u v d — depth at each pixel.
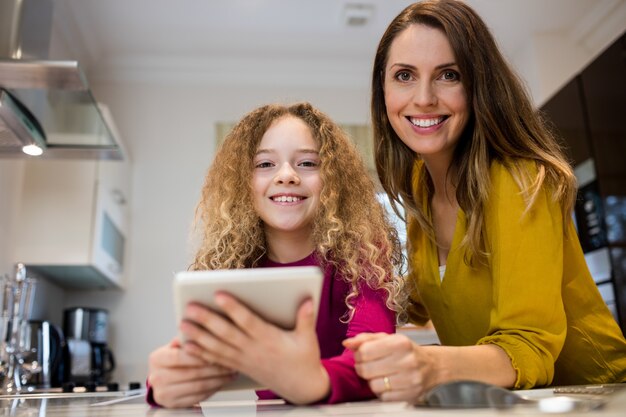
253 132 1.12
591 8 3.06
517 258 0.94
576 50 3.27
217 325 0.59
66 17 2.98
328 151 1.12
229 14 3.10
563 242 1.07
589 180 2.51
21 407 0.76
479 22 1.09
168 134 3.54
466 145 1.13
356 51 3.51
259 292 0.57
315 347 0.62
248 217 1.08
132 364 3.20
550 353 0.89
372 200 1.14
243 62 3.57
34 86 1.54
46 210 2.67
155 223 3.40
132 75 3.56
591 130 2.50
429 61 1.05
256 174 1.10
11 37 1.64
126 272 3.32
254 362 0.61
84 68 3.46
